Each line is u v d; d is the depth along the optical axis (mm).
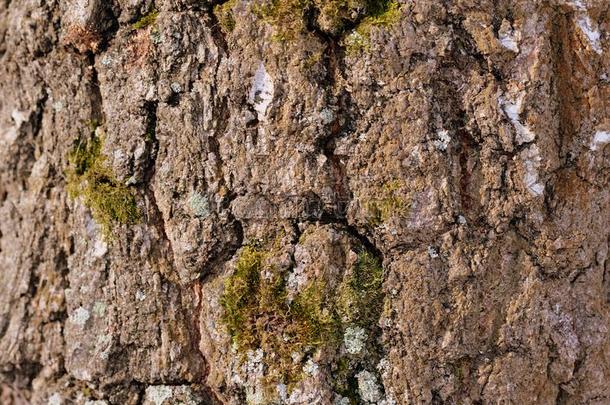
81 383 1132
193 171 1081
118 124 1102
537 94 1056
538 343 1072
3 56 1156
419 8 1050
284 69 1058
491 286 1065
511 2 1056
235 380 1080
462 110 1061
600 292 1091
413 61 1052
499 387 1069
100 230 1112
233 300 1077
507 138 1055
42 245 1144
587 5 1068
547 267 1072
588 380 1086
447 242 1061
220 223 1080
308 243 1066
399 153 1055
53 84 1127
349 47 1055
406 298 1064
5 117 1164
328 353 1068
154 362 1104
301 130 1060
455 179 1060
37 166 1151
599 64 1072
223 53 1069
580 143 1072
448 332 1062
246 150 1070
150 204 1102
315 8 1058
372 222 1062
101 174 1111
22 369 1160
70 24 1104
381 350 1076
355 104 1058
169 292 1101
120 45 1096
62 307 1135
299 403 1066
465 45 1057
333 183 1065
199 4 1073
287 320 1069
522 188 1060
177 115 1080
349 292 1065
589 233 1077
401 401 1071
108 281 1111
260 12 1062
